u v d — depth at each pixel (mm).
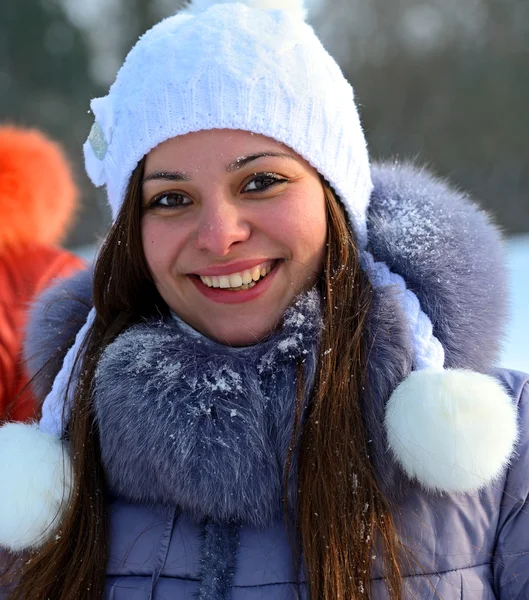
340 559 1000
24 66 12781
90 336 1254
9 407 1439
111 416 1105
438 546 1034
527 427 1094
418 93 12883
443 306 1129
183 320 1215
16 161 1876
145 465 1075
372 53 13516
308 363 1086
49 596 1092
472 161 11812
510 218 9961
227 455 1045
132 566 1084
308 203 1112
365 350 1084
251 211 1081
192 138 1080
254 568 1040
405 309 1114
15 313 1693
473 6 13258
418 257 1155
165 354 1124
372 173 1348
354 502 1025
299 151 1106
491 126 12016
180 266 1129
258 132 1078
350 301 1126
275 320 1145
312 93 1114
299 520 1039
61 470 1132
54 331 1358
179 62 1099
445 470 975
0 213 1827
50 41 12938
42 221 1941
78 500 1112
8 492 1098
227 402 1070
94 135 1241
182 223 1109
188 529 1084
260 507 1047
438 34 13312
